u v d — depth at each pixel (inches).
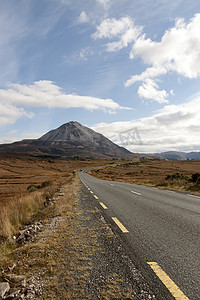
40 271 117.2
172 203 340.5
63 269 118.0
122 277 106.4
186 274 108.2
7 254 146.9
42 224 228.1
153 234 177.2
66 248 149.3
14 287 100.7
